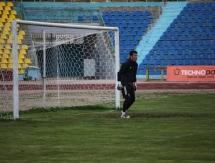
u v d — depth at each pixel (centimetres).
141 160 2211
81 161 2197
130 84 3847
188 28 10706
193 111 4331
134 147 2542
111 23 10775
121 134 2988
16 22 3797
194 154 2345
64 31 8794
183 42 10525
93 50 8525
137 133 3022
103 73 8781
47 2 10612
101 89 7150
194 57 10331
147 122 3559
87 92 6700
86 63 8481
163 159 2231
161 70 9562
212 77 8844
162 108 4606
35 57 8331
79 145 2612
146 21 10869
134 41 10581
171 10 10988
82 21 10400
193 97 5862
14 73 3741
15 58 3741
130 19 10881
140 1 11275
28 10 10294
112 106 4872
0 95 6122
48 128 3278
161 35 10612
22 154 2372
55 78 8206
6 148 2538
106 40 9231
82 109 4609
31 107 4819
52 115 4100
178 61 10300
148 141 2725
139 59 10288
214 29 10700
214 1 11100
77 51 8350
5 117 3944
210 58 10325
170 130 3141
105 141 2736
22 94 6281
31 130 3189
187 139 2784
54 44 7050
